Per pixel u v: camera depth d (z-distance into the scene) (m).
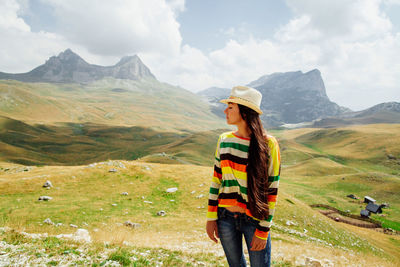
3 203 26.06
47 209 24.73
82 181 35.34
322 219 37.16
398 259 32.72
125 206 28.94
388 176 119.44
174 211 29.08
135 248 6.04
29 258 4.17
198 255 6.79
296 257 10.31
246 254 10.47
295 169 163.88
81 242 5.61
